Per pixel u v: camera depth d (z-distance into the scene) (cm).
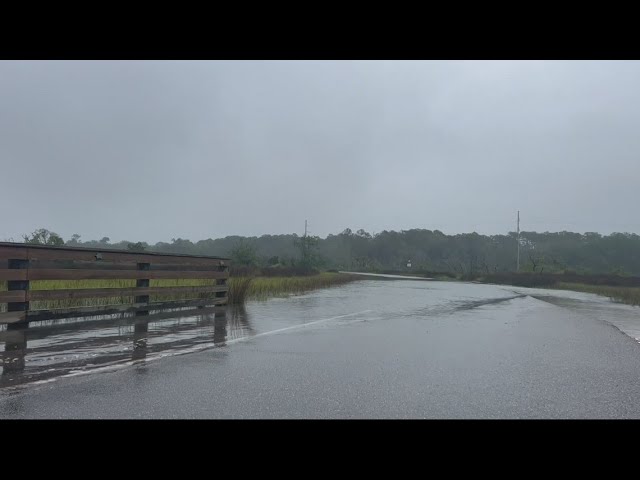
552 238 10831
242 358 748
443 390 588
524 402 549
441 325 1219
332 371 672
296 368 686
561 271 7012
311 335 988
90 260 941
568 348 906
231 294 1570
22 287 822
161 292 1138
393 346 880
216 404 522
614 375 684
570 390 601
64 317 909
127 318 1062
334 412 505
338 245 11812
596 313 1755
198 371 659
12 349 775
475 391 587
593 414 513
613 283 4900
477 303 2041
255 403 528
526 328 1198
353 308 1623
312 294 2323
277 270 4394
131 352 772
